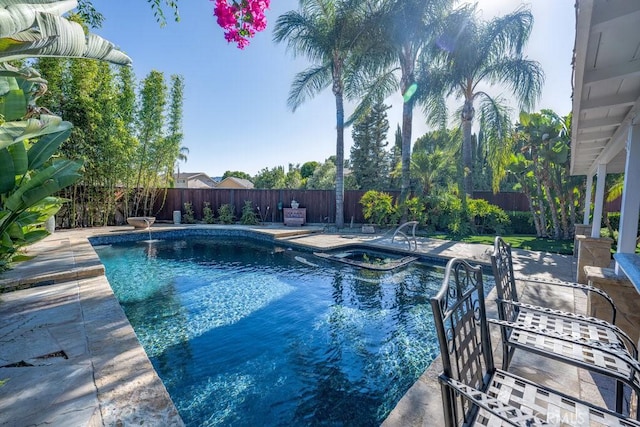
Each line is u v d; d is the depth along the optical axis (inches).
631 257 90.2
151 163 461.7
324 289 186.4
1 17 30.5
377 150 847.1
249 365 105.7
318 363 107.3
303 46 406.6
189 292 180.9
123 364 77.0
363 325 137.1
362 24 375.6
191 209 528.4
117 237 350.9
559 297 140.3
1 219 130.4
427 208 406.0
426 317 145.9
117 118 391.2
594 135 157.1
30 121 64.3
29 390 66.4
